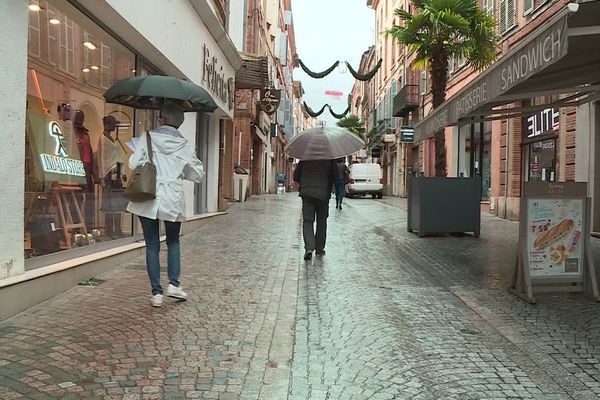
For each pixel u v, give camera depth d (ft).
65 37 21.22
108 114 25.41
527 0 48.44
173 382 11.86
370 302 19.52
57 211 20.62
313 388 12.16
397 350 14.70
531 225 20.30
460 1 39.86
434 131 27.25
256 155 110.01
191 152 18.17
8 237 15.80
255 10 85.35
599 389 12.34
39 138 19.35
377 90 159.53
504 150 53.83
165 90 17.39
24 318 15.61
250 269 23.99
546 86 25.55
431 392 12.07
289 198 90.07
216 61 42.60
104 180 25.09
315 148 26.43
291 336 15.26
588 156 37.76
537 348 14.90
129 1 23.36
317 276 23.62
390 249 31.55
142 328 15.26
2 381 11.41
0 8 15.11
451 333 16.19
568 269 20.45
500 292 21.08
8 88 15.53
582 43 17.78
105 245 24.39
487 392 12.11
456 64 68.90
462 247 32.48
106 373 12.14
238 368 12.81
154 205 16.94
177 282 18.15
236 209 57.52
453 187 36.99
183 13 32.63
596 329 16.56
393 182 127.54
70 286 19.33
